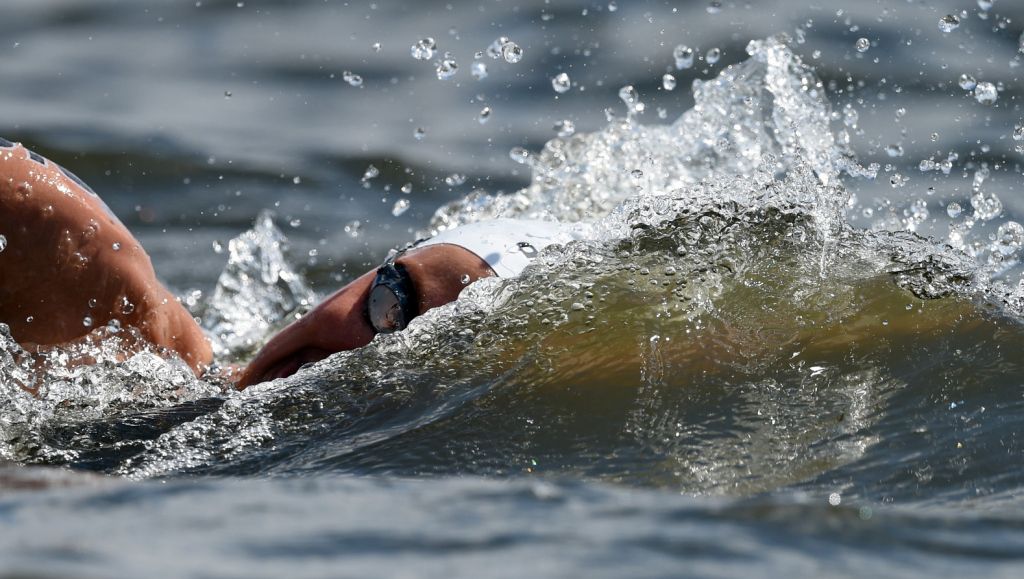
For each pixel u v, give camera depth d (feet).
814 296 30.17
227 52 88.74
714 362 27.84
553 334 29.22
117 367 30.27
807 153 43.09
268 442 26.66
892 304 29.86
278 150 68.49
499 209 44.11
